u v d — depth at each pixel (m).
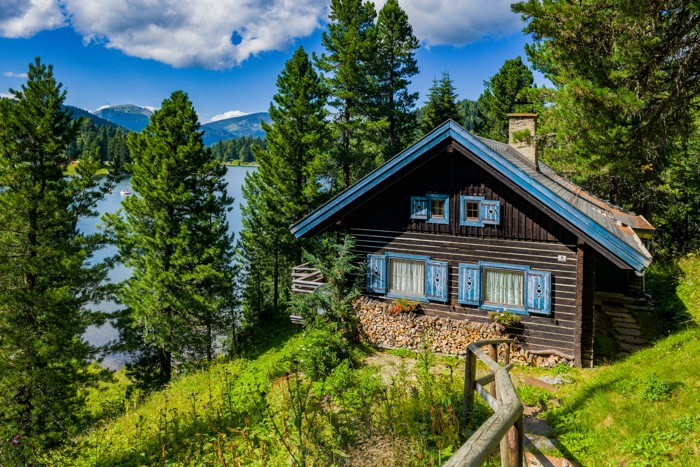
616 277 19.75
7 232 18.48
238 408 10.92
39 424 17.44
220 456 6.81
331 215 15.47
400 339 14.45
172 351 25.19
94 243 21.09
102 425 16.36
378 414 8.14
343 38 33.03
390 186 14.94
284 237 30.66
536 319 13.19
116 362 31.59
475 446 2.97
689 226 24.86
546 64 20.39
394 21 41.62
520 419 3.98
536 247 13.19
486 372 12.09
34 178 18.81
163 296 24.30
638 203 26.06
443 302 14.56
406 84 42.28
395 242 15.25
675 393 7.62
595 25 9.96
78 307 20.08
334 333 14.06
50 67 19.12
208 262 25.70
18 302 17.89
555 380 11.40
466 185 14.05
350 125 32.31
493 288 13.89
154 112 24.86
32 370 17.55
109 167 21.47
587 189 26.25
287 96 30.00
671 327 14.74
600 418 7.66
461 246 14.24
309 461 6.86
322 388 10.67
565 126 11.45
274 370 13.84
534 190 12.33
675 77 9.80
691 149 24.23
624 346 13.79
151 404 15.81
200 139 25.55
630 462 6.16
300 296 15.75
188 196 23.73
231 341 28.64
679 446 6.17
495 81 46.03
